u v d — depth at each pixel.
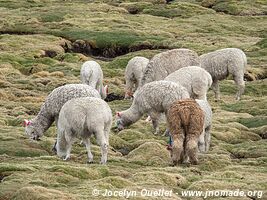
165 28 133.50
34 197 30.61
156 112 46.19
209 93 75.44
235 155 46.22
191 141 38.50
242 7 166.62
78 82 78.38
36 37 117.06
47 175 35.09
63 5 165.50
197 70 52.03
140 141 47.53
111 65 96.06
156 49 112.75
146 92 46.00
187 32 130.88
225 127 53.62
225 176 37.22
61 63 94.50
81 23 134.50
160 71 56.03
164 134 49.75
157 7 165.50
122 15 150.50
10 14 146.38
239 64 69.06
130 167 39.59
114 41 116.25
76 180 35.00
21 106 62.97
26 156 42.84
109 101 72.75
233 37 125.81
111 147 46.22
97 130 38.31
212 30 134.88
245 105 66.38
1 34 124.81
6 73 84.88
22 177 34.78
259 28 139.62
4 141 45.78
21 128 51.44
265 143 49.16
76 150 44.28
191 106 38.59
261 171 39.19
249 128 55.41
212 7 169.75
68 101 39.75
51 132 50.28
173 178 35.88
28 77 82.88
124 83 82.06
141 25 135.62
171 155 40.75
